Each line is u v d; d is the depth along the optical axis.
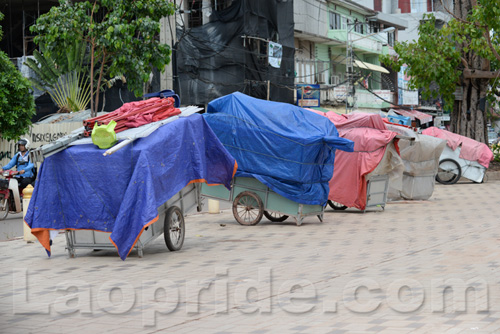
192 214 17.44
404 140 19.38
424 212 16.95
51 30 21.52
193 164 11.50
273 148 14.55
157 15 22.41
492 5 26.11
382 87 52.84
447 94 30.62
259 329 6.18
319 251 10.89
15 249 11.79
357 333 5.91
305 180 14.49
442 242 11.61
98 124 10.55
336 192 17.14
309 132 14.59
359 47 47.66
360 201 16.97
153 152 10.36
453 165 25.41
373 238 12.38
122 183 10.23
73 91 27.70
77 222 10.47
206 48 31.50
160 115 11.12
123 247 10.09
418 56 29.12
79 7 22.19
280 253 10.75
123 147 10.23
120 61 21.89
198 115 11.84
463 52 31.03
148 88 27.80
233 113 14.92
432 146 19.75
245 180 15.01
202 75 31.56
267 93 32.56
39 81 28.12
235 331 6.14
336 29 46.12
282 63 36.28
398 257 10.11
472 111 31.06
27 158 17.92
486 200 19.70
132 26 21.61
